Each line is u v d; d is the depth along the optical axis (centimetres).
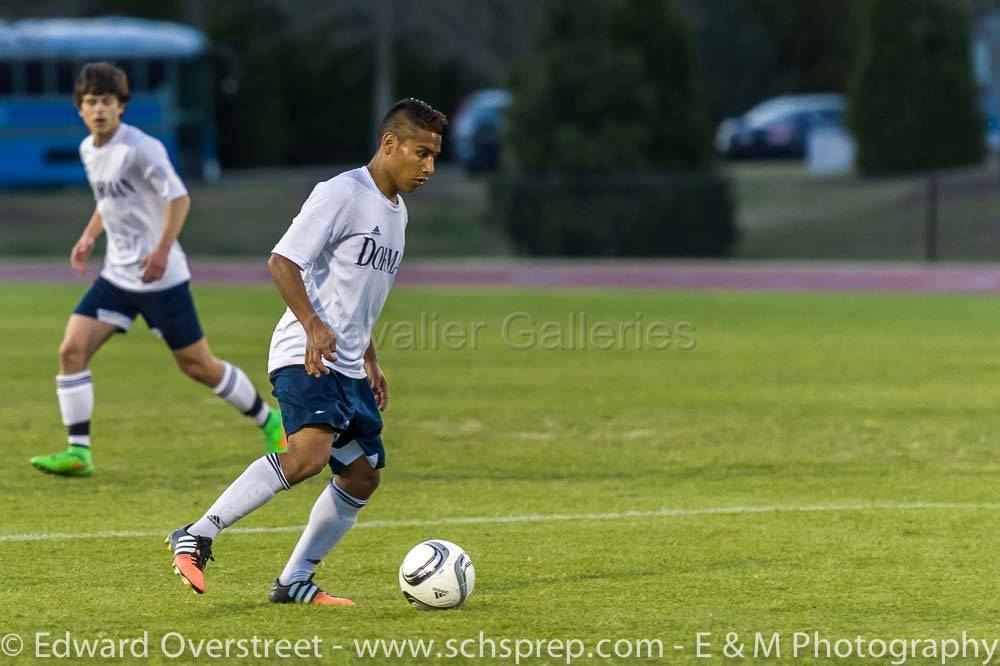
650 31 11400
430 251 11525
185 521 2755
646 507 2905
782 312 7331
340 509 2169
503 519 2789
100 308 3209
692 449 3594
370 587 2277
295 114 19275
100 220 3319
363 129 19612
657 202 10819
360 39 18325
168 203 3164
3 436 3747
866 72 12938
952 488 3100
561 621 2078
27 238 11500
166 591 2238
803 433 3825
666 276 9519
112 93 3130
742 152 17488
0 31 13200
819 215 11862
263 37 18150
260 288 8775
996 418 4069
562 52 11325
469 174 15988
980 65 16175
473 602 2181
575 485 3141
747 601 2191
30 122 13225
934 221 10369
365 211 2077
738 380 4881
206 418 4047
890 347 5834
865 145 12938
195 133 13638
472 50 17938
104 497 2980
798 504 2931
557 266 9981
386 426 3944
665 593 2238
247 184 12300
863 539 2608
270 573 2358
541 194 10912
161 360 5422
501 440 3722
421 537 2633
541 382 4844
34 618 2084
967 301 7975
